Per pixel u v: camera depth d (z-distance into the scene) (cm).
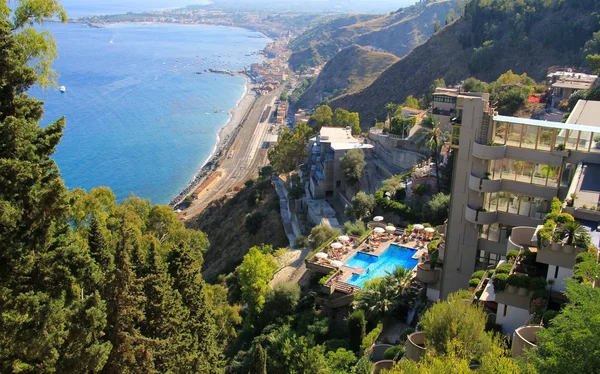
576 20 16875
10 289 2717
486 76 17962
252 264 6931
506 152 5044
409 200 9275
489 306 3856
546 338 2409
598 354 2092
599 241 3538
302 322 6200
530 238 4481
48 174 2902
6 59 2809
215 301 6869
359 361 4675
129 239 3984
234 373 5666
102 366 3122
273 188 14038
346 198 11675
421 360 3034
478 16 19625
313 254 7281
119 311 3428
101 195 6719
